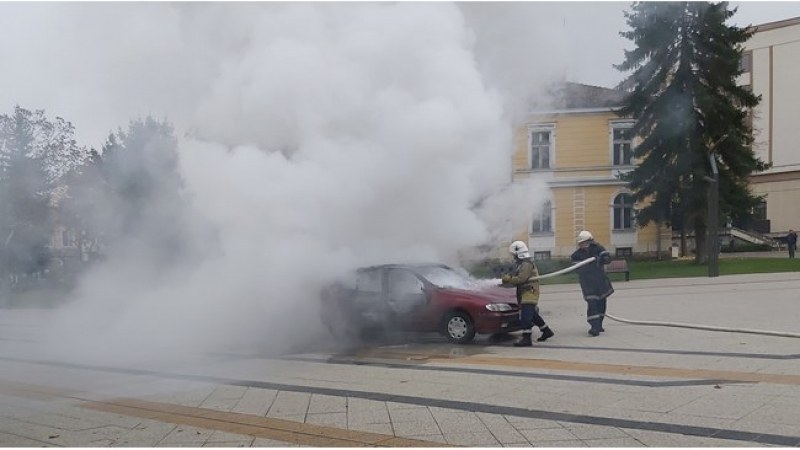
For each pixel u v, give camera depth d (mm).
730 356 8242
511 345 9969
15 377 8812
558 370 7895
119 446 5570
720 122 18609
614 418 5812
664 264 23562
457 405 6465
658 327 10828
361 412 6348
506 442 5289
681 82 16875
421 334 11430
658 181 18094
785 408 5879
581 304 14922
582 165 15625
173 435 5816
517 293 9961
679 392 6590
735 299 14062
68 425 6316
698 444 5047
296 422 6090
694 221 20391
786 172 39875
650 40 15586
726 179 21609
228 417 6352
